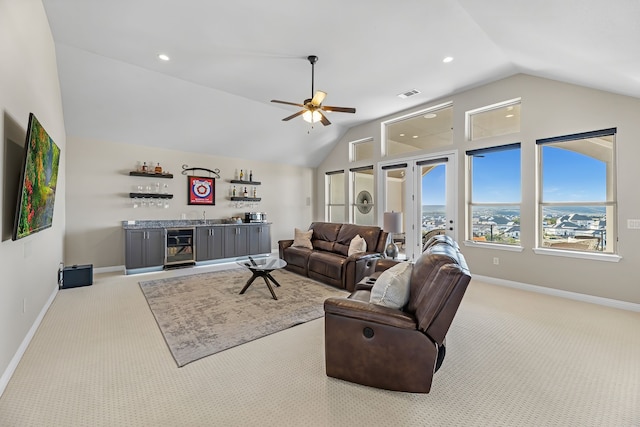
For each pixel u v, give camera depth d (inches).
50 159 111.7
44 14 114.3
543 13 90.6
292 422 62.8
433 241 115.1
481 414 65.5
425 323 70.6
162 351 93.0
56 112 150.8
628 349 95.7
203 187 251.0
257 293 156.2
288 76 169.2
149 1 106.9
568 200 153.9
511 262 171.2
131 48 140.8
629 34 83.2
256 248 264.2
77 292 155.5
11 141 80.7
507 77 170.9
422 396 71.8
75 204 195.6
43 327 109.8
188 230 225.0
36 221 97.1
